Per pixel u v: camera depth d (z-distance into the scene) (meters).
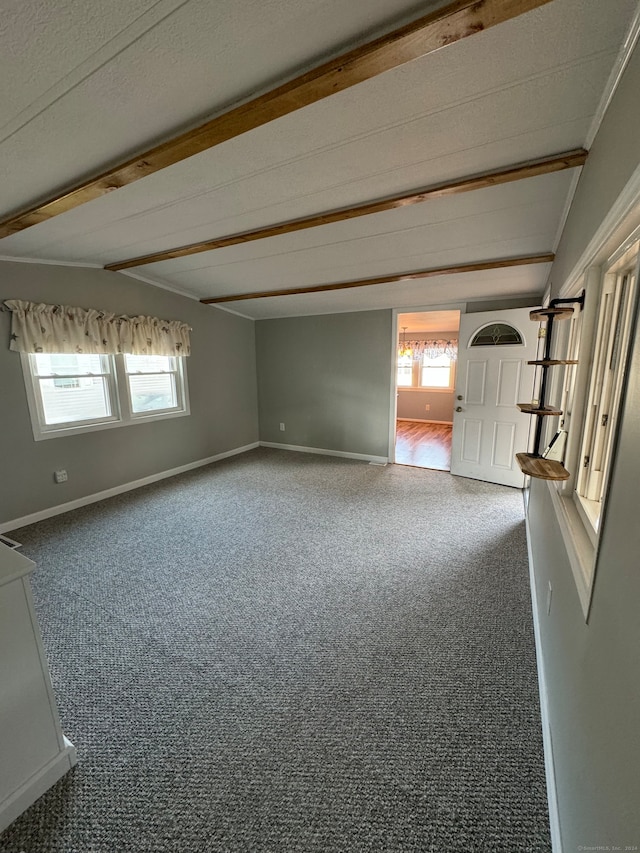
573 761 1.03
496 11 1.02
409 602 2.35
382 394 5.19
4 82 1.29
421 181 2.05
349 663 1.89
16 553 1.31
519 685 1.75
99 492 4.01
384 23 1.11
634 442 0.73
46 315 3.40
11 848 1.20
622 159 1.00
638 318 0.77
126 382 4.20
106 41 1.15
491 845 1.19
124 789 1.35
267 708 1.65
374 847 1.19
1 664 1.22
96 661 1.91
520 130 1.59
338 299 4.70
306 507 3.81
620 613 0.74
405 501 3.95
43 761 1.33
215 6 1.05
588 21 1.05
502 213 2.39
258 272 3.85
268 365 6.00
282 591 2.47
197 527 3.39
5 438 3.27
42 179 1.96
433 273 3.52
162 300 4.47
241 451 5.94
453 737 1.52
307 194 2.21
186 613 2.27
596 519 1.31
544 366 1.81
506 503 3.88
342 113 1.53
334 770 1.40
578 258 1.62
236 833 1.23
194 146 1.63
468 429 4.55
